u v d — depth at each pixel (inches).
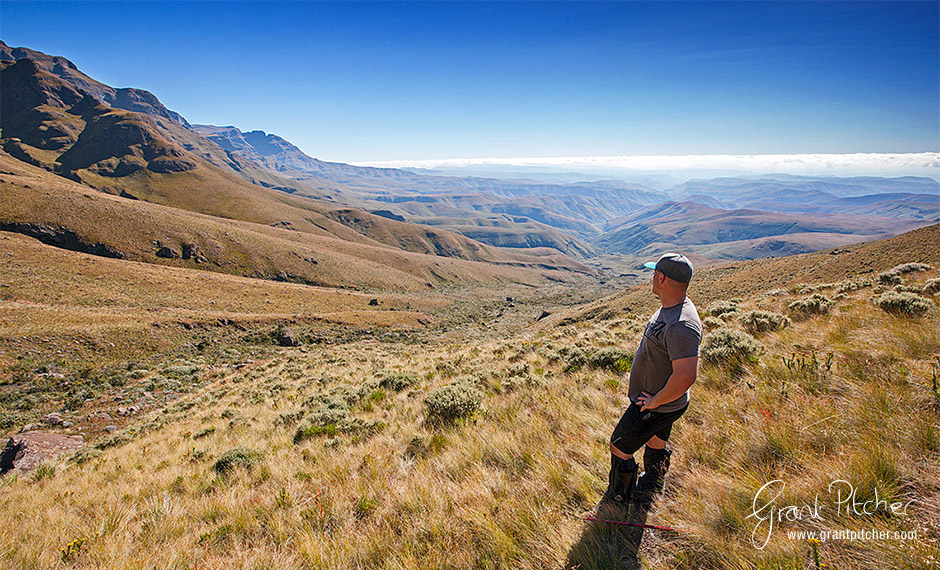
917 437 104.0
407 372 480.7
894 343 194.7
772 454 115.5
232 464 263.9
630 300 2977.4
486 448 169.6
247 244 5949.8
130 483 306.0
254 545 132.8
